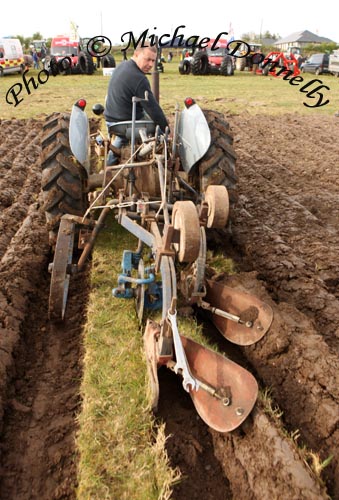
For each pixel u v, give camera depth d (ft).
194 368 8.27
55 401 8.82
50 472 7.49
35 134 30.14
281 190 19.63
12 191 19.20
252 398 7.57
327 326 10.67
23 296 11.69
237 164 23.06
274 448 7.07
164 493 6.85
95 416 8.04
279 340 9.46
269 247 13.76
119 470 7.16
